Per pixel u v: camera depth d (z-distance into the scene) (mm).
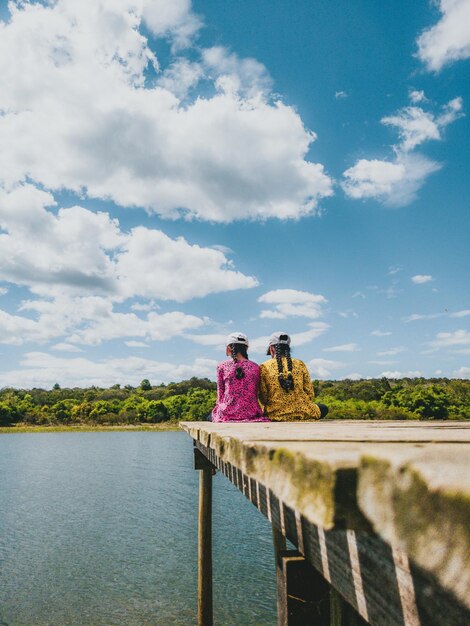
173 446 67812
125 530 21984
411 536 372
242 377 4816
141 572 16359
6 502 28188
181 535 21203
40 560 17641
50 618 12719
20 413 116688
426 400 75500
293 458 594
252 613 12922
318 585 1743
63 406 122875
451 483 353
